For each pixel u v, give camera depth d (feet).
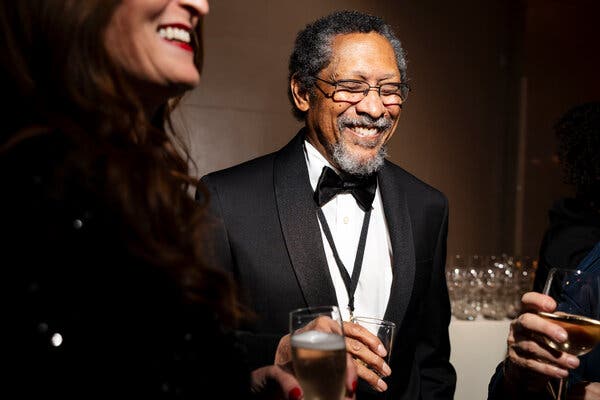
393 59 5.90
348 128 5.87
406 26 15.11
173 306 2.60
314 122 6.13
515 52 16.05
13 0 2.67
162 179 2.80
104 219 2.47
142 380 2.41
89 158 2.51
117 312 2.40
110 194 2.52
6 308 2.24
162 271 2.58
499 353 9.92
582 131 7.66
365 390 5.63
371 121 5.80
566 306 4.23
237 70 13.74
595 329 3.84
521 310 4.28
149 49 2.99
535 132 16.28
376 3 14.78
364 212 6.17
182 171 3.48
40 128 2.49
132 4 2.89
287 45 14.03
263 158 6.49
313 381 3.22
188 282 2.72
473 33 15.76
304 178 6.11
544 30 16.14
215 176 6.28
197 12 3.26
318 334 3.29
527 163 16.24
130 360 2.39
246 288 5.80
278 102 14.03
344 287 5.95
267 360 5.51
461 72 15.71
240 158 13.84
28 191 2.38
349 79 5.74
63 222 2.38
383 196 6.21
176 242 2.77
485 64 15.94
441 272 6.37
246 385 3.09
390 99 5.89
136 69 3.00
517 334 4.22
